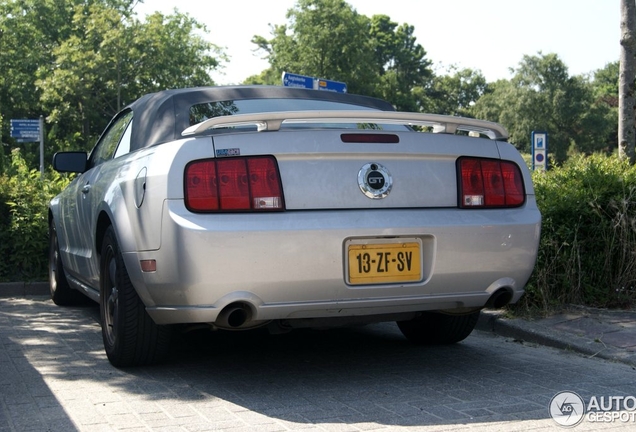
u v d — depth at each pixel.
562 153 93.06
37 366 4.76
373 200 4.07
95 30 42.25
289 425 3.53
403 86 86.12
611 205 6.42
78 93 41.72
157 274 3.96
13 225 8.14
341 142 4.05
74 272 6.37
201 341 5.57
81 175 6.17
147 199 4.02
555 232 6.35
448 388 4.21
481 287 4.27
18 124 18.78
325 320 4.19
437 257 4.11
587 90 95.12
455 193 4.26
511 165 4.44
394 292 4.06
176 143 3.99
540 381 4.38
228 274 3.80
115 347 4.52
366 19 59.88
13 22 47.59
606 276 6.45
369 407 3.83
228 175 3.89
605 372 4.61
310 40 57.53
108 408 3.82
